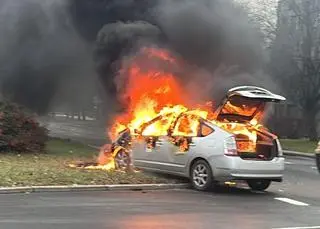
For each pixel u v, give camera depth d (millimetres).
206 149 11820
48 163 14703
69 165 14469
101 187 11352
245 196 11469
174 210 9289
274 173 11945
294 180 15297
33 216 8312
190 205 9914
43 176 11820
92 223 7918
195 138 12148
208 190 11914
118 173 12891
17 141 17000
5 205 9211
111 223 7969
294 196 11812
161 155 12836
